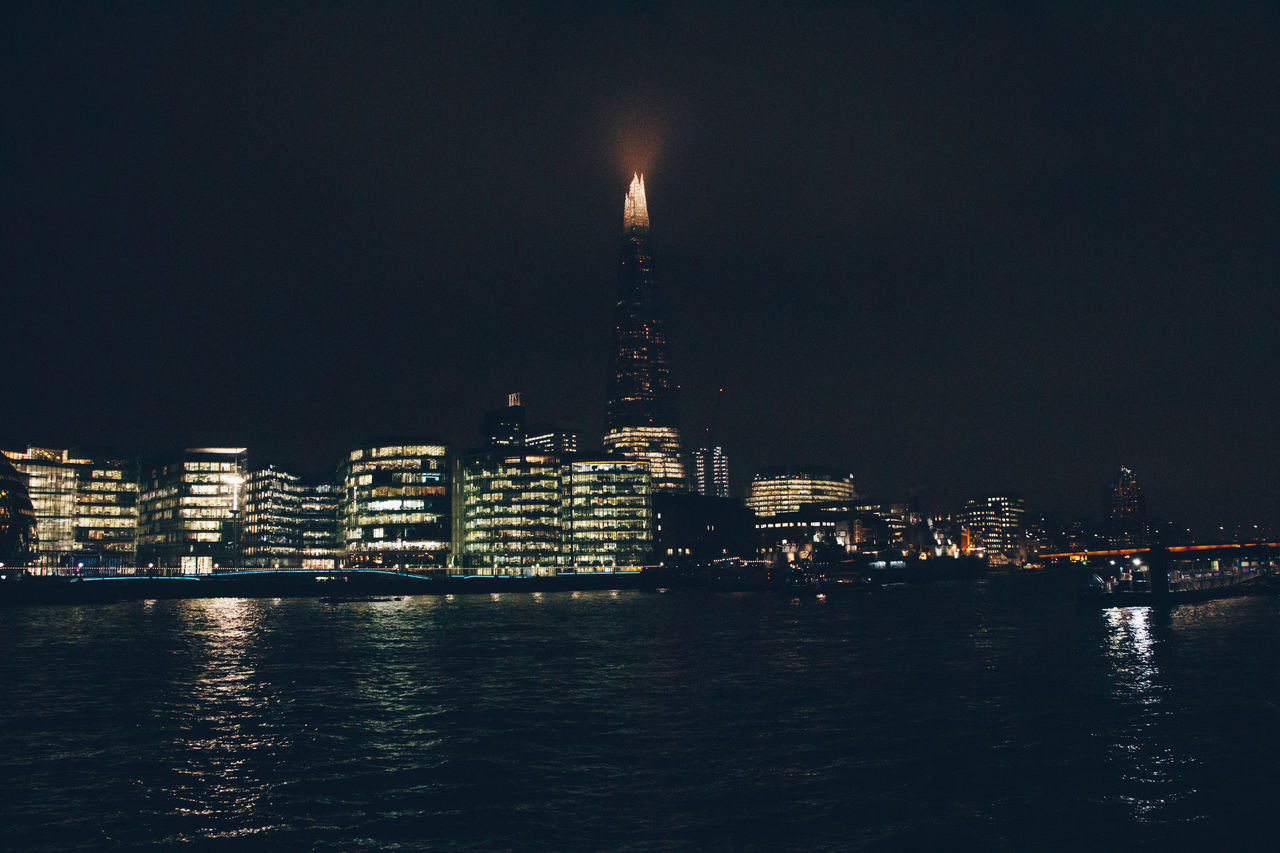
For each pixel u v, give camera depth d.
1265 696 82.69
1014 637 142.50
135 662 116.94
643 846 45.56
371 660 118.56
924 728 70.56
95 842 46.97
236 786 56.41
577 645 136.88
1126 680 93.44
